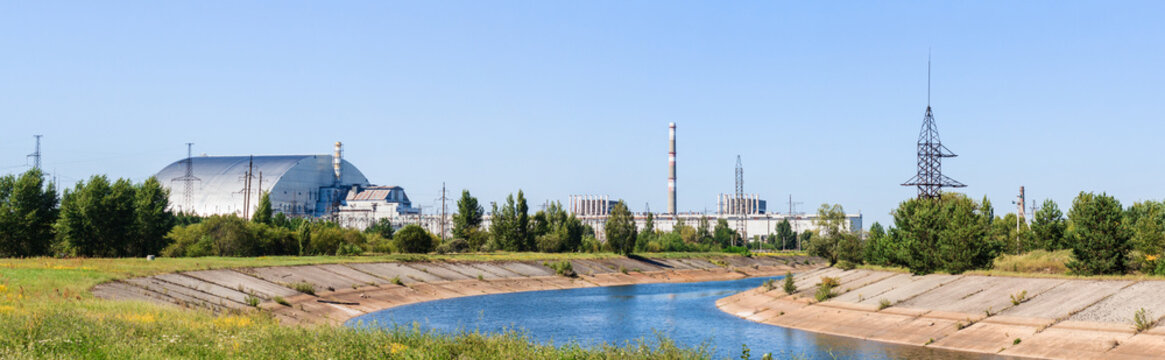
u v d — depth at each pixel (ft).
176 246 460.55
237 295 311.88
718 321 317.01
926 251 329.31
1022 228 403.13
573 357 115.03
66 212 417.90
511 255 600.39
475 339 126.41
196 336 125.49
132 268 314.76
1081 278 266.36
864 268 384.27
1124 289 242.78
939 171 415.85
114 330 122.21
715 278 635.25
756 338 261.85
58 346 104.94
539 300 414.82
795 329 286.05
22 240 414.62
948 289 293.64
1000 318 244.01
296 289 350.43
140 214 440.45
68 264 317.83
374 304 364.99
